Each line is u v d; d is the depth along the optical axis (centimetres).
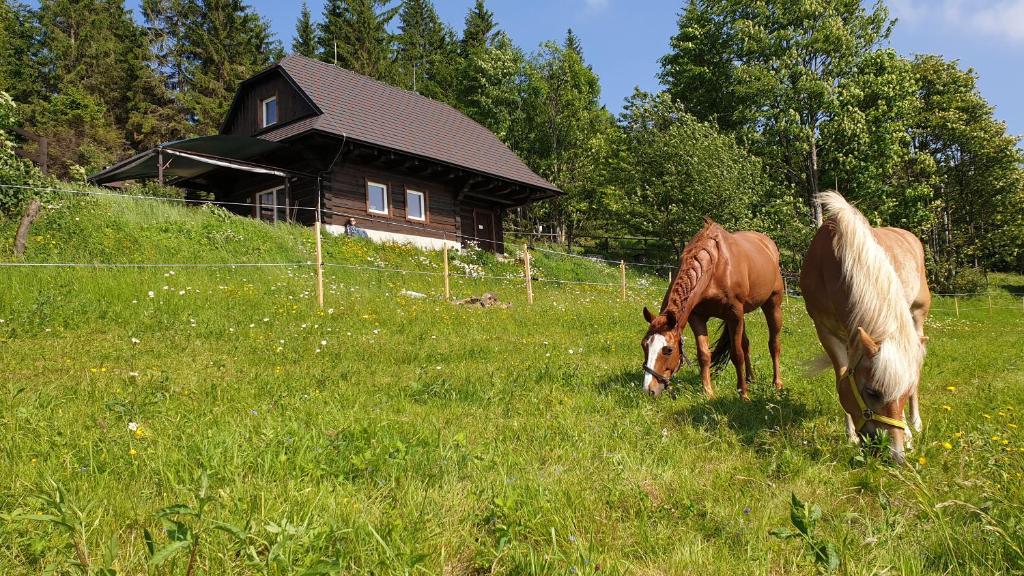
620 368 713
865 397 379
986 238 4038
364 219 2128
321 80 2316
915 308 525
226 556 224
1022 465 347
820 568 238
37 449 341
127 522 259
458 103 4881
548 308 1359
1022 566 235
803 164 3266
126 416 412
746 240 677
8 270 979
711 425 464
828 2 3200
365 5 4966
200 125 4209
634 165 3247
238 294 1070
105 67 4222
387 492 310
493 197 2656
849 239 423
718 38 3569
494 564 238
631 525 284
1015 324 2041
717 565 245
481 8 5750
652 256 3594
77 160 3303
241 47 4534
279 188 2202
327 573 209
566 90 4038
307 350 745
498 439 415
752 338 1098
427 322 1031
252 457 334
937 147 4016
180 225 1471
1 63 3988
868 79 3052
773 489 332
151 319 860
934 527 275
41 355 639
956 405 542
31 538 237
